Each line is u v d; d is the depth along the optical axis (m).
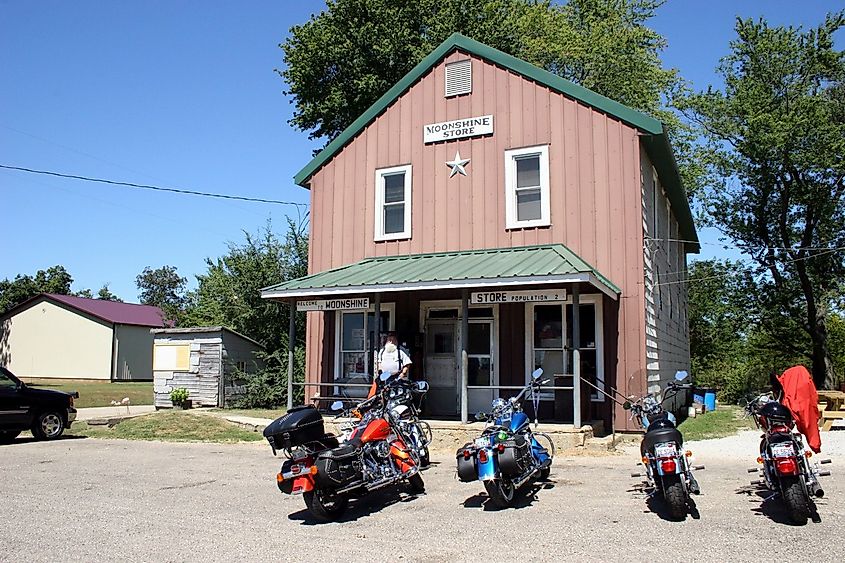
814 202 30.19
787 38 30.09
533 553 6.13
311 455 7.45
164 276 114.88
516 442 8.14
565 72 36.91
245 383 23.67
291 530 7.17
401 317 16.30
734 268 33.47
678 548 6.15
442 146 16.50
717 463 10.90
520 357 15.20
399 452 8.53
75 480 10.25
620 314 14.41
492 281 12.82
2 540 6.84
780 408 7.07
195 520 7.64
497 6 29.47
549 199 15.26
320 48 27.89
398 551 6.31
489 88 16.19
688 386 8.34
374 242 16.91
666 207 20.05
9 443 14.99
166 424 16.77
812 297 30.83
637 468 10.54
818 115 28.69
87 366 48.16
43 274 71.62
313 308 14.90
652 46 38.16
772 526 6.81
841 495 8.11
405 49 27.33
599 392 14.38
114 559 6.18
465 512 7.86
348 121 28.89
